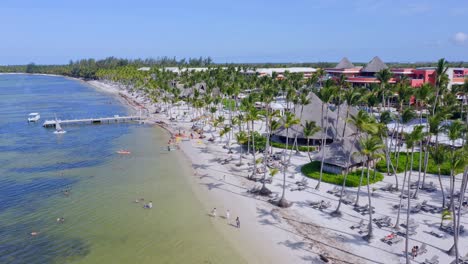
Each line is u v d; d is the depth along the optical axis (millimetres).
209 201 57031
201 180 67062
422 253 39531
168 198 58812
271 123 63031
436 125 50812
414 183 60688
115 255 41969
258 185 62656
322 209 51781
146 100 195250
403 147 82125
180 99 169625
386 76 86875
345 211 51000
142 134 111375
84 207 55750
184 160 80875
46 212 54062
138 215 52531
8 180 68438
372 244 42062
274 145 87062
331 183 61594
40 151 90750
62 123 127000
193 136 104875
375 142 46406
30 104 186875
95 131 116500
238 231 46906
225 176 68750
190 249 42906
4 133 113438
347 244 42344
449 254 39281
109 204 56719
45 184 66250
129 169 75188
